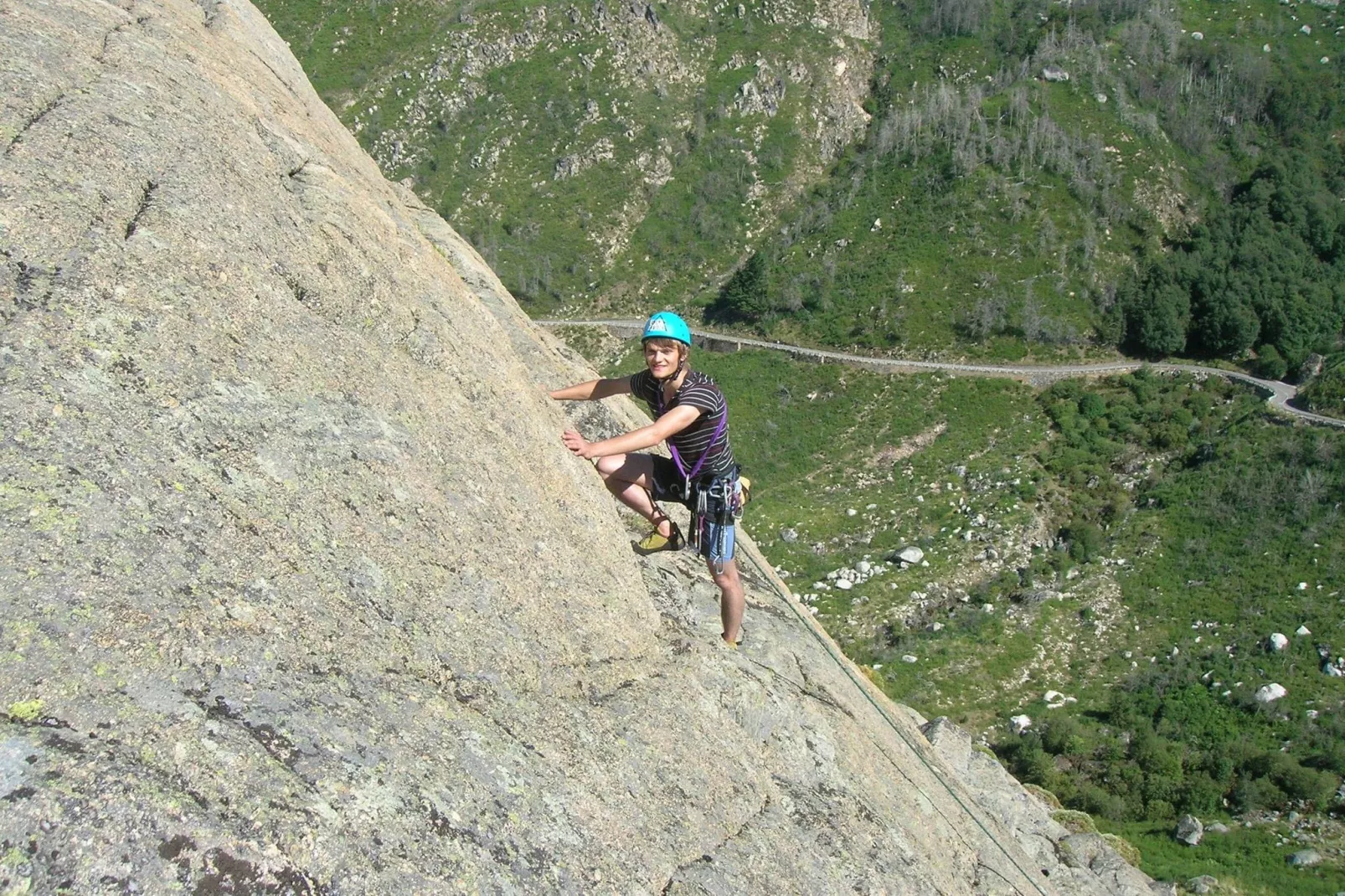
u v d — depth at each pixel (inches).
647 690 224.8
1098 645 1460.4
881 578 1667.1
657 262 2780.5
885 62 3329.2
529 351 358.6
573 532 239.8
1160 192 2618.1
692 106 3097.9
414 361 228.2
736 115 3088.1
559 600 217.3
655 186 2933.1
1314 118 2923.2
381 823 137.6
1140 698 1322.6
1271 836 1064.2
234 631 144.0
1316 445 1754.4
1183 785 1139.3
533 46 3149.6
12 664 119.0
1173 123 2859.3
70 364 153.2
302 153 263.0
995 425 2113.7
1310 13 3294.8
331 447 183.9
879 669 1421.0
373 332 222.5
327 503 175.0
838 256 2610.7
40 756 113.0
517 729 177.0
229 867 118.6
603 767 188.7
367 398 202.2
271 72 374.3
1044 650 1457.9
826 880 224.1
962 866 320.8
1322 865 1002.7
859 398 2239.2
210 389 170.7
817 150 3031.5
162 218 185.9
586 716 199.3
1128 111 2847.0
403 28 3230.8
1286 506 1653.5
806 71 3176.7
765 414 2241.6
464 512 204.4
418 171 2979.8
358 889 128.4
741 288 2527.1
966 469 1978.3
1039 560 1674.5
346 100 3078.2
